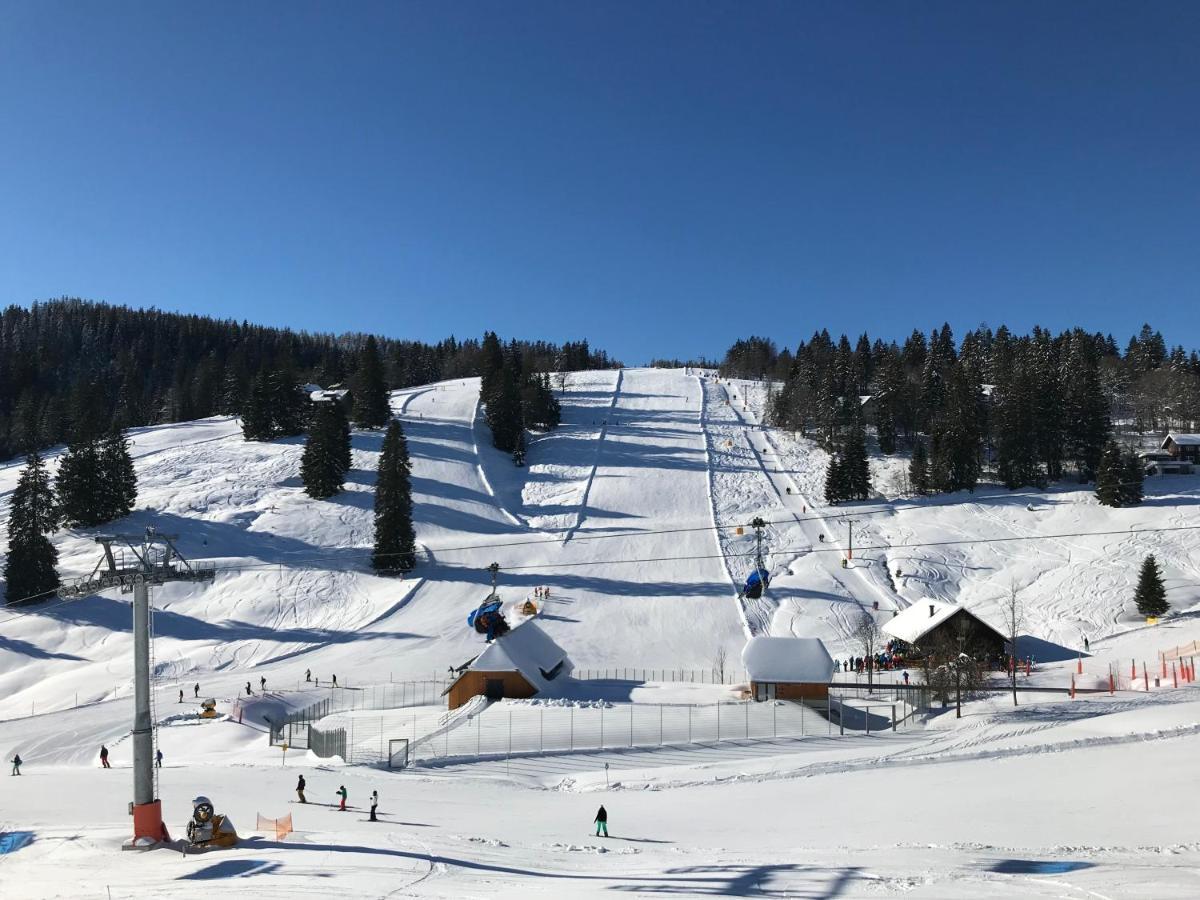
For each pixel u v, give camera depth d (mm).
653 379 198625
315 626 77312
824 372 155125
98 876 21109
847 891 17047
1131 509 101750
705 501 114250
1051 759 36312
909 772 36531
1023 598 81750
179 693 60656
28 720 55312
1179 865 19281
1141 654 66688
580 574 90375
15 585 78312
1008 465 115250
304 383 167750
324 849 23531
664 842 25094
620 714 52562
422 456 126938
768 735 49750
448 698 59688
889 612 81000
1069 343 171000
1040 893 16422
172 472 116625
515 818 29984
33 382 179250
